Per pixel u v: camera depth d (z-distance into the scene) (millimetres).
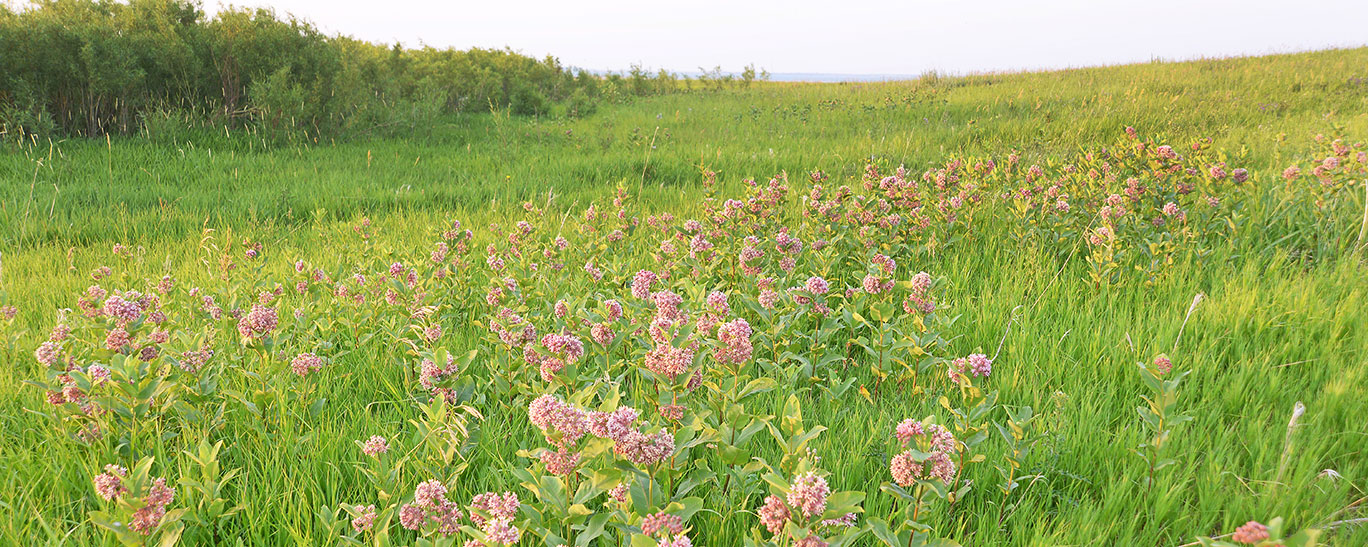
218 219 8094
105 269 4730
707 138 15266
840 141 13984
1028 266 5520
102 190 9156
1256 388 3748
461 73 23609
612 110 24156
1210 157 7148
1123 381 3961
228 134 13391
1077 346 4301
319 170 11461
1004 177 7410
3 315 4188
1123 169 6676
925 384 3949
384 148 13969
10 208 8047
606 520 2299
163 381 3064
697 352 3027
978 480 3037
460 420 2996
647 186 10281
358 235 7336
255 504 2805
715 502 2797
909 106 18703
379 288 4922
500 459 3098
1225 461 3182
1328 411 3451
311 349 4145
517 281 4625
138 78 13180
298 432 3377
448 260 5223
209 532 2660
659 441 2141
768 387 2879
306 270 5047
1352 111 14227
